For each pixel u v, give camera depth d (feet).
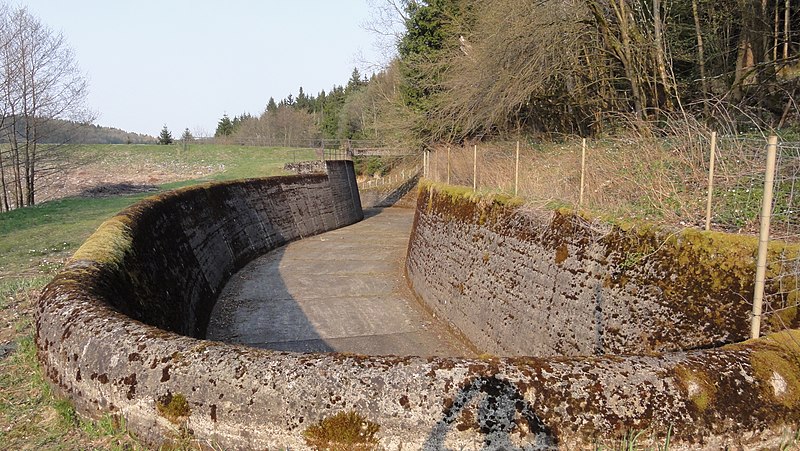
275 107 351.46
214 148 164.76
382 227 89.35
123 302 18.17
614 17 47.37
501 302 29.48
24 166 85.46
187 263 35.47
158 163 147.84
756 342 11.20
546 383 9.80
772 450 9.61
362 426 9.65
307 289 46.26
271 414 9.96
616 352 19.81
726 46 44.45
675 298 17.98
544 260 25.99
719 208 20.30
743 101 35.63
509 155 45.96
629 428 9.42
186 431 10.39
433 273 41.04
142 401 10.83
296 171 92.27
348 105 191.93
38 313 14.47
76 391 12.03
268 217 67.46
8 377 14.62
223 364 10.65
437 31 86.28
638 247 20.38
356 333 35.45
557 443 9.36
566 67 51.98
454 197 40.22
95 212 60.29
